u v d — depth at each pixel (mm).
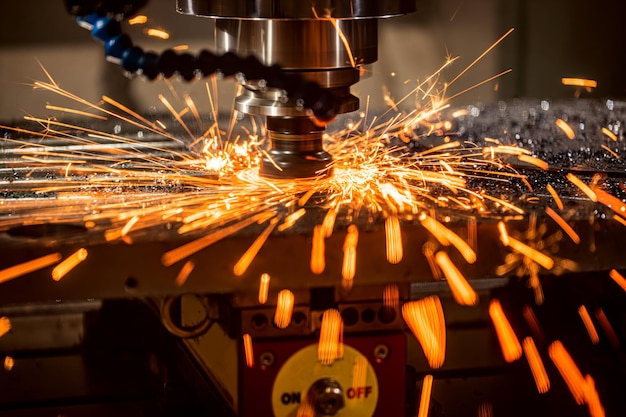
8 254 1054
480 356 1463
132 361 1445
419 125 1749
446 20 2342
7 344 1489
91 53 2219
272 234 1087
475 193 1275
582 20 2418
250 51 1215
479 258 1130
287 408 1171
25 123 1765
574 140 1624
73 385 1373
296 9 1173
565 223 1140
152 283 1080
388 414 1196
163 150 1544
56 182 1339
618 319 1450
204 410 1277
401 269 1116
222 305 1213
